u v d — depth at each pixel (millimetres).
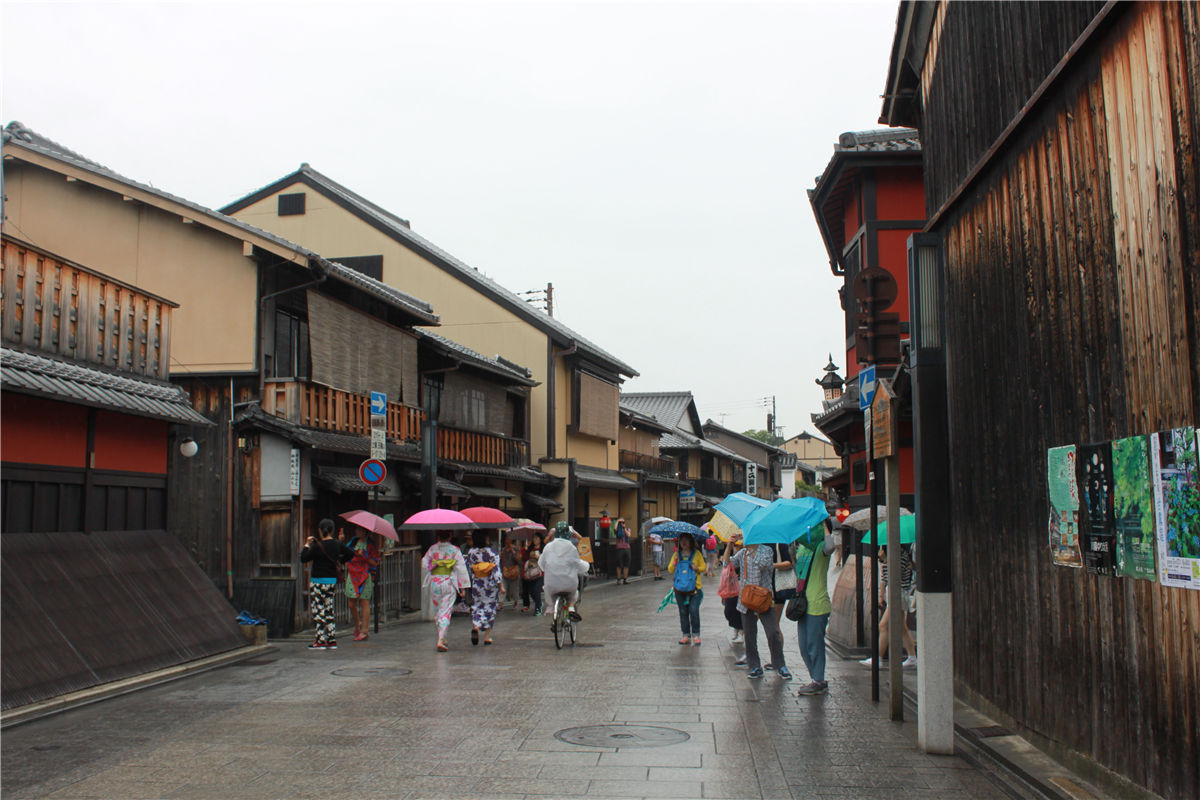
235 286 16375
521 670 11117
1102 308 5645
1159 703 5016
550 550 13430
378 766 6559
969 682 8555
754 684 10062
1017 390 7164
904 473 15766
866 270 9555
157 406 11727
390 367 19922
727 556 13125
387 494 19234
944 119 9211
